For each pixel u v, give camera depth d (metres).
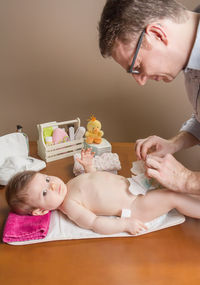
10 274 0.81
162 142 1.14
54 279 0.79
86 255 0.88
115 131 1.83
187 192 0.88
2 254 0.89
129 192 1.02
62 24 1.58
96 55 1.64
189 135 1.17
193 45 0.82
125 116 1.78
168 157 0.90
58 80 1.71
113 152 1.48
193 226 1.00
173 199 0.95
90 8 1.54
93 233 0.96
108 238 0.95
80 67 1.67
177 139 1.17
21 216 1.01
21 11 1.55
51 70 1.69
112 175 1.09
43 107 1.78
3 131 1.85
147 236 0.96
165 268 0.83
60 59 1.66
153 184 1.03
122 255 0.88
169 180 0.87
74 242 0.94
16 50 1.64
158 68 0.84
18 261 0.86
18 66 1.68
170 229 0.99
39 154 1.45
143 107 1.75
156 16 0.77
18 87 1.73
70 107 1.77
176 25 0.79
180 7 0.81
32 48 1.64
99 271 0.82
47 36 1.61
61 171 1.33
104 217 0.98
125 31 0.77
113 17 0.78
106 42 0.81
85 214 0.97
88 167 1.19
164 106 1.74
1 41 1.62
